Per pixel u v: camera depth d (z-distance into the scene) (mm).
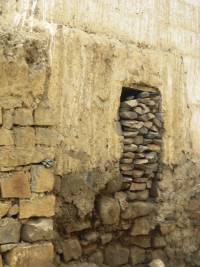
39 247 5699
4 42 5645
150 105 7672
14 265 5523
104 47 7020
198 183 8242
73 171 6645
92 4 6984
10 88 5613
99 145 6977
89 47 6840
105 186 7035
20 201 5625
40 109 5809
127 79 7340
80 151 6742
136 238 7449
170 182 7863
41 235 5723
